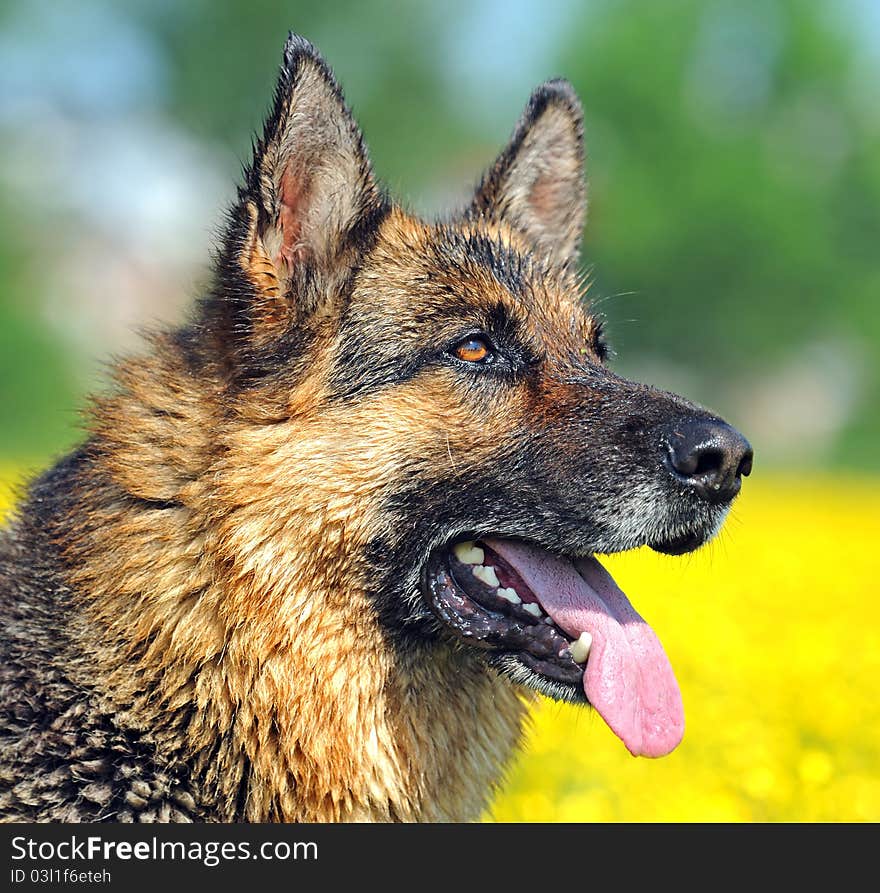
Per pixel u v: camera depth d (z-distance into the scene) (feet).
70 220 158.10
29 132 149.89
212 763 14.69
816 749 25.00
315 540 14.92
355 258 15.93
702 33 168.55
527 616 15.72
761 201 161.07
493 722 16.58
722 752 25.07
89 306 156.97
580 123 19.94
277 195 15.26
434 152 157.58
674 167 163.02
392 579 15.35
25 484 17.22
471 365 15.84
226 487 14.67
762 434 162.30
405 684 15.64
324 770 14.97
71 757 14.37
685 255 162.09
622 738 14.84
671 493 15.37
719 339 165.89
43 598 15.23
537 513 15.61
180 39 149.79
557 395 15.94
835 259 166.61
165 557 14.75
